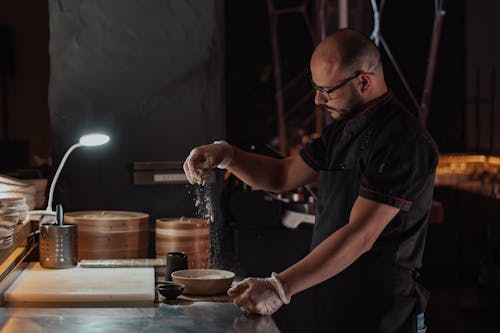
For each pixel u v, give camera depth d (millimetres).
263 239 3150
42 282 2029
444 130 6836
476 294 5695
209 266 2451
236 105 6938
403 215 2109
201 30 2910
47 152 8195
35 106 8156
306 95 6949
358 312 2186
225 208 3281
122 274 2154
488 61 6496
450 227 5707
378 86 2158
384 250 2139
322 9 5617
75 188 2852
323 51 2105
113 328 1672
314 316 2320
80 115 2844
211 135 2951
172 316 1788
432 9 6699
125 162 2883
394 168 2010
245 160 2381
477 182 5668
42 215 2555
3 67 8016
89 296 1895
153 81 2885
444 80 6793
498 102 6379
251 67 6918
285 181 2449
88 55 2834
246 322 1732
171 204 2922
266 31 6906
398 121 2078
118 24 2846
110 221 2387
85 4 2816
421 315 2277
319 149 2404
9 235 1980
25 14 8078
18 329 1653
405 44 6715
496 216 5160
